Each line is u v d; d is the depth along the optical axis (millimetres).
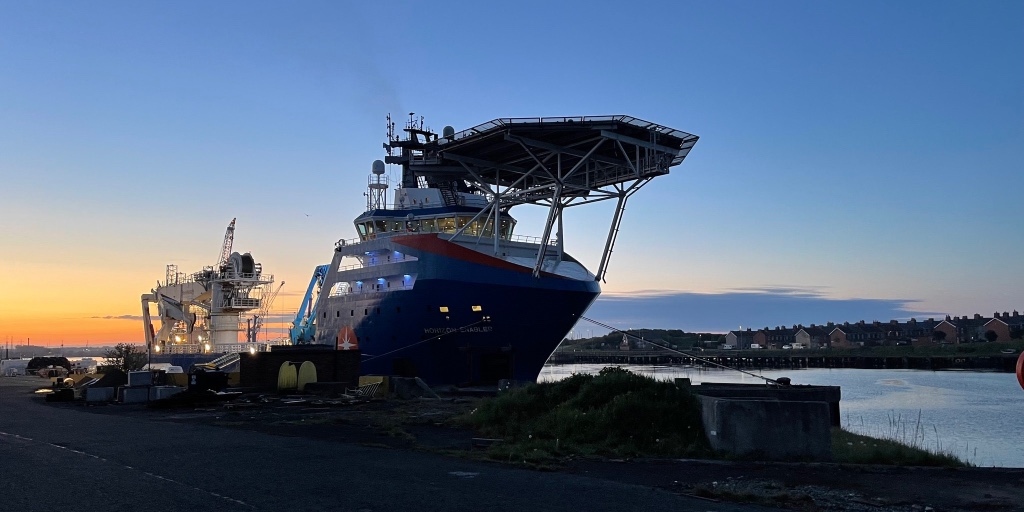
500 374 47469
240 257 72625
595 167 47906
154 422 24453
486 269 45531
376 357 50000
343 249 54562
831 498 11898
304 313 66938
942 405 63156
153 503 10750
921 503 11531
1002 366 134375
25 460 15141
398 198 56688
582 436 18391
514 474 13922
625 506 10984
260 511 10289
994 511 10992
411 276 48156
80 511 10203
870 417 52938
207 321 74750
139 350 81438
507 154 47625
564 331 46875
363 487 12266
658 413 18625
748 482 13297
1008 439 39906
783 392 27734
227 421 24875
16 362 103375
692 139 44188
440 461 15609
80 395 39844
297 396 35469
